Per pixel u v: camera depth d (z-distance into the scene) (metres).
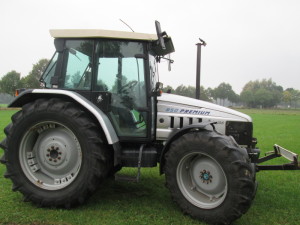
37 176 3.91
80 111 3.76
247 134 4.18
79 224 3.28
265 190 4.85
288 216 3.68
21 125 3.81
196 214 3.48
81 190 3.67
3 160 4.00
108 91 4.09
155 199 4.18
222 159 3.33
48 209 3.70
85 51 4.09
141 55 3.98
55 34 4.04
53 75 4.16
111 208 3.79
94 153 3.67
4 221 3.29
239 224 3.42
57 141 3.89
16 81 63.62
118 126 4.12
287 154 4.12
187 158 3.63
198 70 4.93
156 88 4.05
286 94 109.12
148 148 4.10
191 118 4.16
